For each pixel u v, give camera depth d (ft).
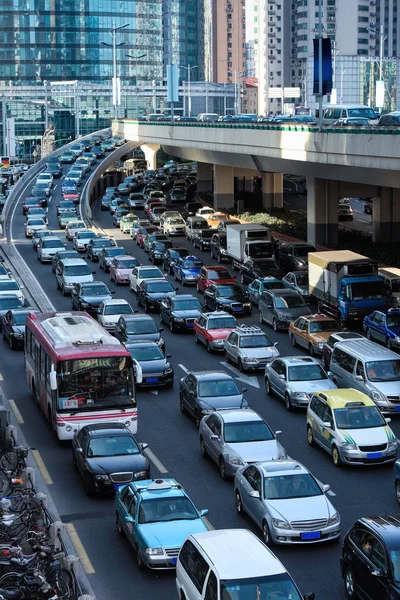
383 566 97.14
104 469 140.36
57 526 114.32
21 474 142.10
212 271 320.29
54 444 169.68
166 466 156.66
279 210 527.81
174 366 228.02
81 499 141.59
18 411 191.62
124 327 238.27
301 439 171.12
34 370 192.44
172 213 503.61
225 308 288.51
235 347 225.15
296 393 187.42
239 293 294.46
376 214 410.52
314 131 336.08
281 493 123.44
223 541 97.40
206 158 564.30
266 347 222.89
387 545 97.76
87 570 115.24
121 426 151.02
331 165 356.18
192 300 274.36
